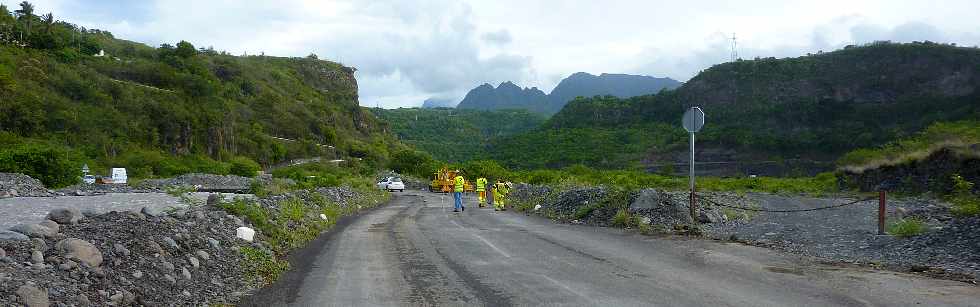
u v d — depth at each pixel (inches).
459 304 249.0
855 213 604.7
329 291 277.7
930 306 231.8
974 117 3437.5
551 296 261.6
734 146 4094.5
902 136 3432.6
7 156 1099.9
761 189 1378.0
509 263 352.5
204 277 287.0
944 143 994.1
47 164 1117.1
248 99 4749.0
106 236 282.0
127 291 229.6
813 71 4921.3
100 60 3688.5
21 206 647.8
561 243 441.7
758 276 299.3
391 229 562.3
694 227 503.8
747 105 4803.2
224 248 351.3
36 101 2294.5
